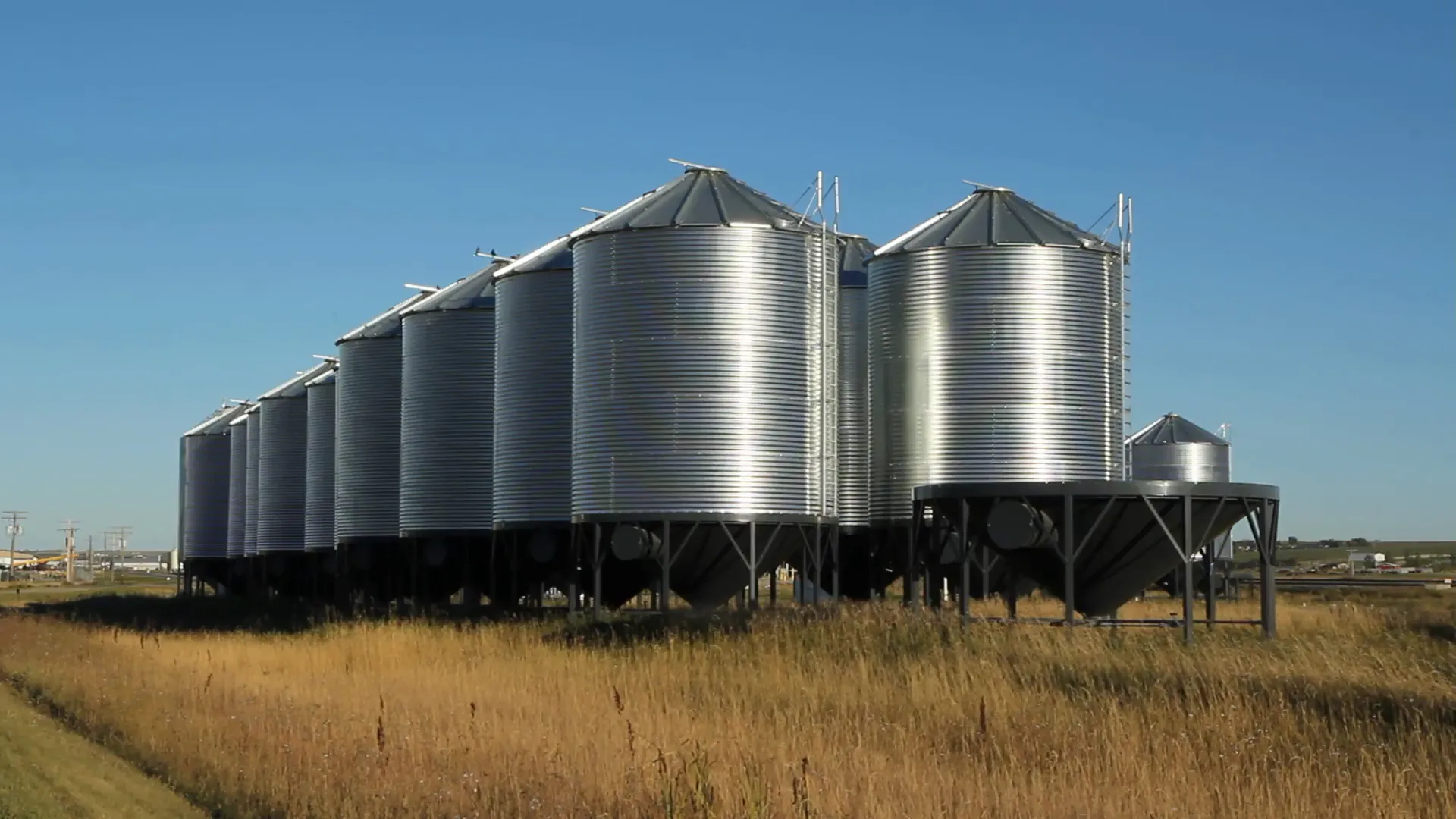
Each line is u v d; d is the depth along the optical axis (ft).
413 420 236.43
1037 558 150.71
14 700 134.41
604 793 74.23
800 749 86.99
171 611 327.67
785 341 179.01
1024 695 104.42
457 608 224.12
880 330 198.59
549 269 209.15
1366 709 93.40
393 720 99.66
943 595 188.24
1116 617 157.07
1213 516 146.00
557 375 208.13
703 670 124.47
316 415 299.17
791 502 177.99
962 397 190.08
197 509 391.24
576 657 141.38
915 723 97.45
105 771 93.40
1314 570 577.02
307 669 140.46
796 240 180.75
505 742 88.28
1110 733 86.94
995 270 189.67
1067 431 188.24
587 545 184.44
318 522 296.71
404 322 239.50
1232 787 75.46
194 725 101.50
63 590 560.20
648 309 177.78
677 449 175.73
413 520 234.58
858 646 132.46
